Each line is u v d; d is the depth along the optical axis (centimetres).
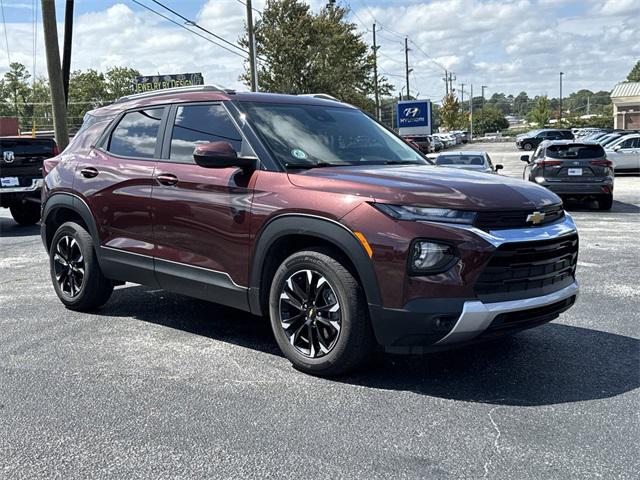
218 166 448
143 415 376
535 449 329
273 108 509
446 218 381
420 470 310
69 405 392
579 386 414
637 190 1950
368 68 4316
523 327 404
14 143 1274
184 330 549
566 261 431
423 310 378
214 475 308
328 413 375
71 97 10556
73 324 570
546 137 5138
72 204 591
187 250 498
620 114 6122
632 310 596
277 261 458
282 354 482
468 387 414
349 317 407
